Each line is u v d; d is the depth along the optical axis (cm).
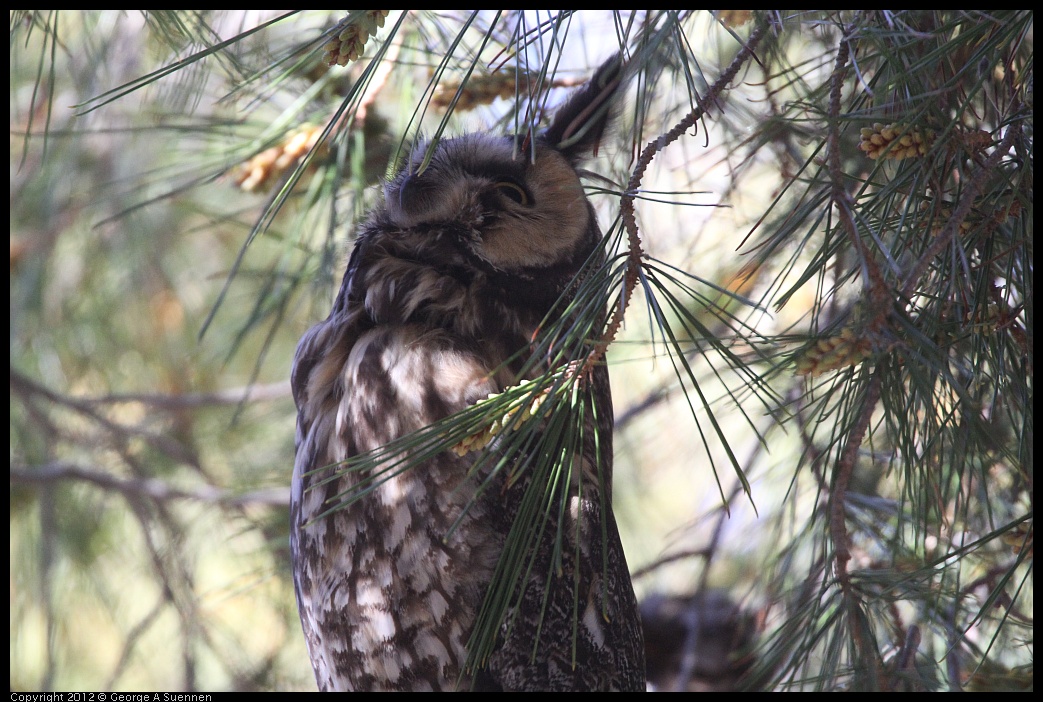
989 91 406
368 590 470
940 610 462
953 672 453
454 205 510
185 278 920
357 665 484
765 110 527
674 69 392
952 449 408
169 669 933
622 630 491
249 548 848
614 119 543
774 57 470
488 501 457
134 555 905
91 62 656
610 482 525
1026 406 377
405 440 345
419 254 515
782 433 666
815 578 489
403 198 506
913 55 386
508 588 372
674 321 713
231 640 832
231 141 595
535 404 360
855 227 330
